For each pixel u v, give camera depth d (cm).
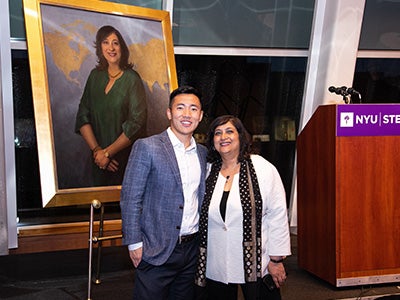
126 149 299
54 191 267
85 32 284
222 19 383
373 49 424
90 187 283
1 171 330
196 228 208
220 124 207
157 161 194
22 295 291
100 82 289
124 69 298
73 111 279
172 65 316
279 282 213
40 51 267
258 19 394
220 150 206
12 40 326
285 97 430
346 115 294
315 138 316
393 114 302
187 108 198
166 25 315
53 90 272
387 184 306
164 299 203
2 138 326
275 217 210
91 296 294
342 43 398
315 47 412
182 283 212
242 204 202
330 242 306
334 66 404
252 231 202
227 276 205
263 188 206
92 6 286
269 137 436
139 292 200
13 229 340
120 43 296
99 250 309
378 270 309
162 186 195
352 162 298
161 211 196
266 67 414
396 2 419
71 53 279
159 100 311
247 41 395
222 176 210
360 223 303
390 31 425
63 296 293
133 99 301
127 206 194
